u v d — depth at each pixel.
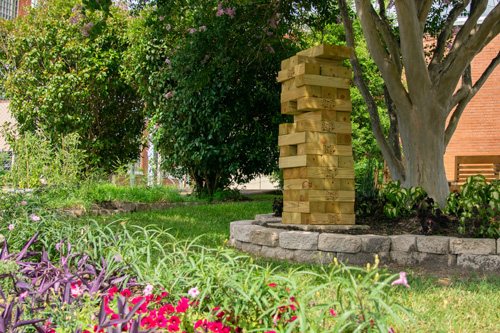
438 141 6.51
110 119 13.12
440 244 5.04
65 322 2.26
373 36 6.46
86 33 7.59
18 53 12.73
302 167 5.78
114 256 3.12
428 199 5.87
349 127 5.90
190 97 10.87
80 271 3.20
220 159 11.12
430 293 3.77
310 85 5.71
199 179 12.31
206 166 11.59
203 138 10.99
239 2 9.18
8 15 16.67
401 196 6.15
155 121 11.67
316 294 3.15
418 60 6.17
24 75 12.31
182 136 11.24
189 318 2.34
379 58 6.49
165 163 12.01
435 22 8.59
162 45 11.14
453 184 10.17
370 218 6.35
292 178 5.94
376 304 1.94
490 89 14.39
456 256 5.00
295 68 5.81
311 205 5.72
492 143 14.32
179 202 11.05
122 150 13.55
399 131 7.03
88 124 12.29
